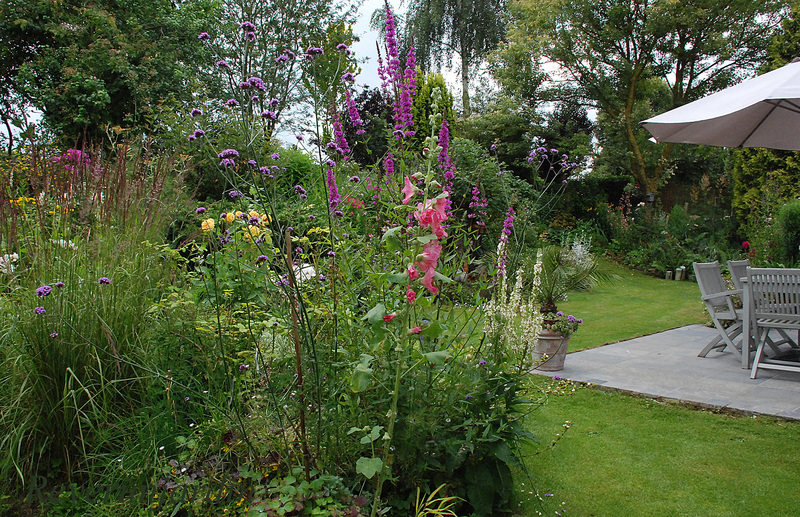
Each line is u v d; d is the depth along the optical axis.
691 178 18.47
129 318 2.71
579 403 4.01
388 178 3.09
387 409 2.30
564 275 7.24
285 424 2.34
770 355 5.22
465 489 2.54
